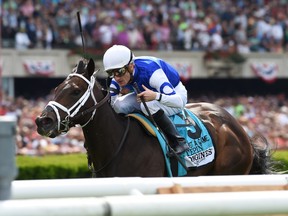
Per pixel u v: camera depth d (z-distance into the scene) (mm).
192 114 11156
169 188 6004
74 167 16984
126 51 10125
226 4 44281
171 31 41156
